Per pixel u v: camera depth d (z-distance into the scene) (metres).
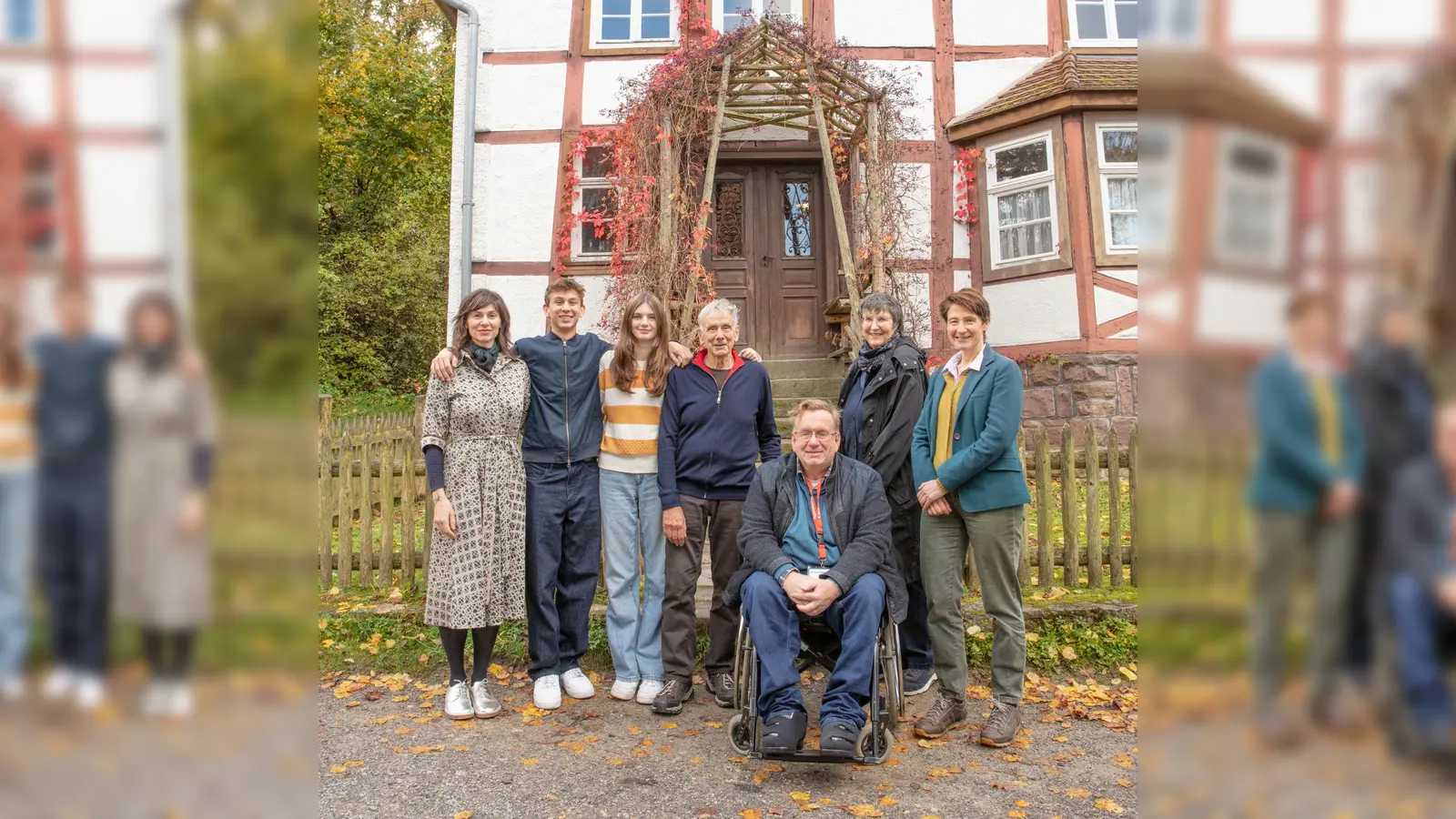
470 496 3.58
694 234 7.36
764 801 2.93
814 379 8.23
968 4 8.89
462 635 3.73
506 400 3.67
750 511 3.52
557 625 3.89
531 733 3.55
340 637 4.41
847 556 3.29
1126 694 3.90
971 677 4.14
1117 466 4.60
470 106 8.49
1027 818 2.81
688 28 8.49
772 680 3.09
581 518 3.96
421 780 3.08
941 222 8.78
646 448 4.00
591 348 3.99
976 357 3.54
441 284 16.77
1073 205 8.20
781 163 9.14
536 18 8.66
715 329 3.93
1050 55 8.87
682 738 3.50
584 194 8.66
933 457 3.63
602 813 2.85
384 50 15.16
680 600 3.84
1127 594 4.49
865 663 3.12
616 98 8.55
